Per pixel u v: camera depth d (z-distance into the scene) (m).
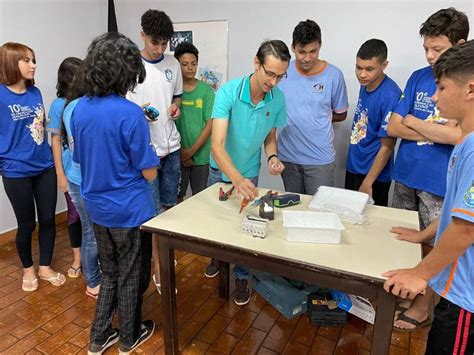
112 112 1.44
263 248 1.35
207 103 2.82
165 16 2.27
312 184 2.56
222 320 2.12
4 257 2.81
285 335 2.00
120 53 1.42
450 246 1.01
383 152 2.17
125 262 1.69
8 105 2.14
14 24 2.84
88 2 3.40
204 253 1.47
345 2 2.68
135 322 1.82
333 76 2.39
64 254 2.88
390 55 2.66
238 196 1.75
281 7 2.90
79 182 2.00
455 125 1.65
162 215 1.63
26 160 2.24
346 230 1.50
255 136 1.97
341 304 2.03
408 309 2.01
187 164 2.91
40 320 2.10
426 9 2.49
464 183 0.98
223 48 3.21
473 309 1.07
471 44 0.98
